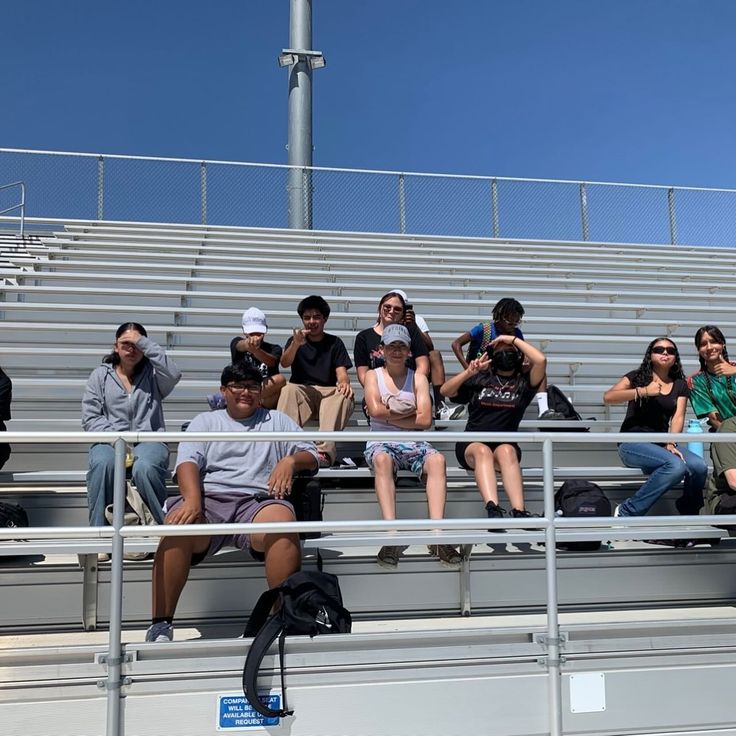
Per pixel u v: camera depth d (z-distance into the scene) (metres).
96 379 4.27
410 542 3.40
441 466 4.09
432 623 3.70
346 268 9.30
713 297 8.89
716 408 4.74
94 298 7.43
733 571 4.16
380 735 3.01
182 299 7.54
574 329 7.88
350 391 4.94
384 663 3.04
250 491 3.47
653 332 8.00
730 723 3.25
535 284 9.14
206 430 3.59
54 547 3.27
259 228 10.93
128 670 2.88
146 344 4.28
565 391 6.51
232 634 3.51
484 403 4.48
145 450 3.82
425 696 3.06
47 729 2.83
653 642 3.23
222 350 6.77
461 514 4.62
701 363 4.89
